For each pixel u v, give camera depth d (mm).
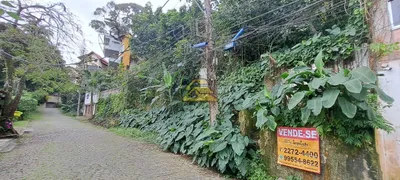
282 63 6027
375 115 3186
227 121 5441
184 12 12188
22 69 8852
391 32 3598
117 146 7395
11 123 8742
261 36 7578
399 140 3262
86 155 5898
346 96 3170
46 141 7875
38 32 5852
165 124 8508
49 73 9125
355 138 3143
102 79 17609
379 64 3666
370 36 3912
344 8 5383
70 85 11391
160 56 11461
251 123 4789
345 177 3182
